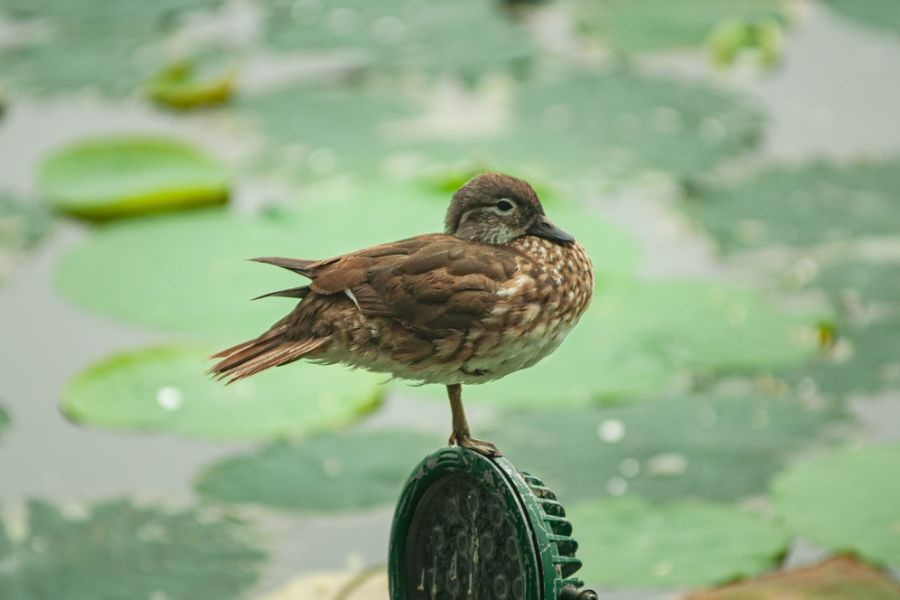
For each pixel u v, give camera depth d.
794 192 15.52
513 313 7.74
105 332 13.42
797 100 17.48
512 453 11.81
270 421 12.23
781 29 19.20
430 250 7.84
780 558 10.45
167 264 14.32
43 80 18.34
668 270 14.29
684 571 10.23
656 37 19.20
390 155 16.27
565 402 12.45
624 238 14.52
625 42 19.06
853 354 13.04
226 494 11.41
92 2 20.64
